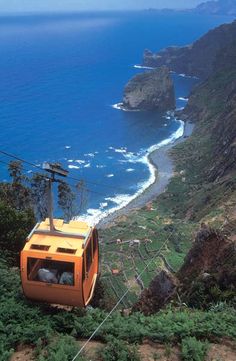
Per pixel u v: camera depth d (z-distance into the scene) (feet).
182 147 586.04
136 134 654.53
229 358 57.77
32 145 578.66
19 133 622.95
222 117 596.70
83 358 56.75
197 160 530.27
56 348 58.29
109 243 313.32
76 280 60.90
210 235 107.96
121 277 239.09
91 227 67.26
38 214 193.57
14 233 118.42
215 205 324.19
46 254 61.00
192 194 424.87
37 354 58.80
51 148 572.10
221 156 473.26
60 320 65.46
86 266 63.46
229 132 508.94
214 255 102.42
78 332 63.98
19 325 63.77
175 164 533.96
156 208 411.95
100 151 573.33
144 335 61.77
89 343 62.03
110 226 367.25
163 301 100.32
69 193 229.86
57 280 62.08
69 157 546.67
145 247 289.53
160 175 502.79
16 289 74.84
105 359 56.65
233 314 70.13
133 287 222.69
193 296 87.10
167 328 62.49
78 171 508.12
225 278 89.30
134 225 354.95
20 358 58.85
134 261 266.77
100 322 66.74
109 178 493.36
